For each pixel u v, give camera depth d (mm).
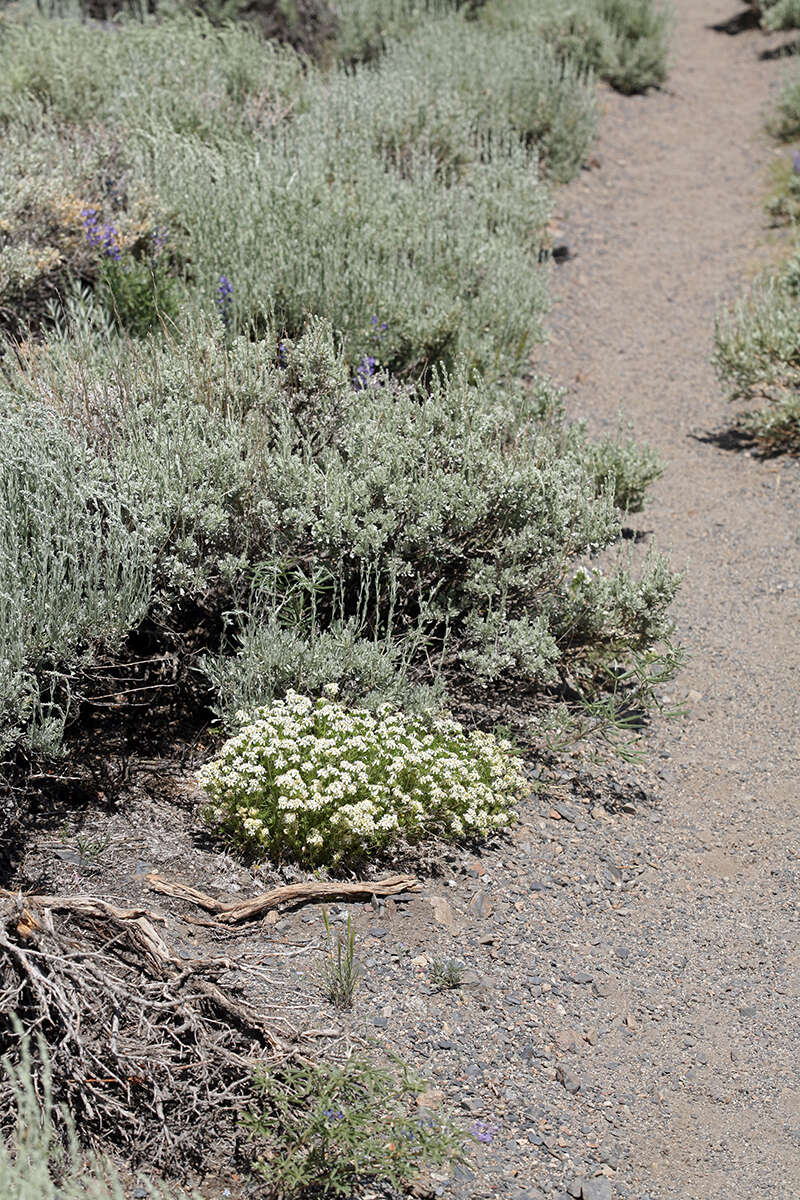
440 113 10781
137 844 3852
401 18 14336
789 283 9000
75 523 4195
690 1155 3152
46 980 2939
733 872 4387
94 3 12891
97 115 9344
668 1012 3654
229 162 8500
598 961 3814
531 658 4824
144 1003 2986
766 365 8055
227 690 4355
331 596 4945
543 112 12172
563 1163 3051
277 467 4793
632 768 4934
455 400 5457
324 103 10516
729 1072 3453
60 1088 2871
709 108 15125
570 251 10891
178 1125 2908
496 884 4074
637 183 12711
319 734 4184
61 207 7055
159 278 6883
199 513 4504
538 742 4906
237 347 5438
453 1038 3365
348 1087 2926
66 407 5020
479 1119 3123
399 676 4531
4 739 3678
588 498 5410
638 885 4234
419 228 8383
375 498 4891
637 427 8219
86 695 4359
